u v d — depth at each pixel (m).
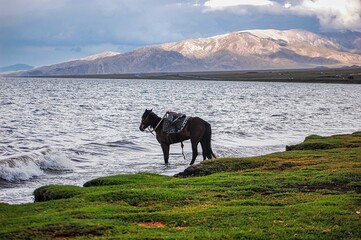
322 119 61.06
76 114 63.12
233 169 22.11
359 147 28.25
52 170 26.78
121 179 18.84
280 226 11.46
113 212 12.90
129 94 124.06
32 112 64.56
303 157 24.09
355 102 96.00
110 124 51.97
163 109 73.25
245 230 11.14
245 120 57.19
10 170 23.98
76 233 10.84
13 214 12.92
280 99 102.75
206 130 26.97
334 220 11.87
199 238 10.46
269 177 18.39
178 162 29.22
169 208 13.55
